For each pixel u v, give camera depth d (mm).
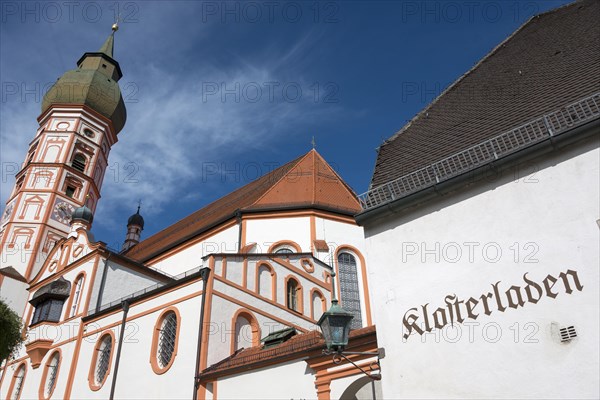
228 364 17094
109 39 56562
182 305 19375
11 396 24078
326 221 28438
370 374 12047
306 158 34906
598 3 15000
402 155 12945
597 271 8094
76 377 21422
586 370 7637
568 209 8789
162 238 39438
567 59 12531
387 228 11141
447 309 9531
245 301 20406
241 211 28438
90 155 45094
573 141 9047
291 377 14758
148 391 18281
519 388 8188
